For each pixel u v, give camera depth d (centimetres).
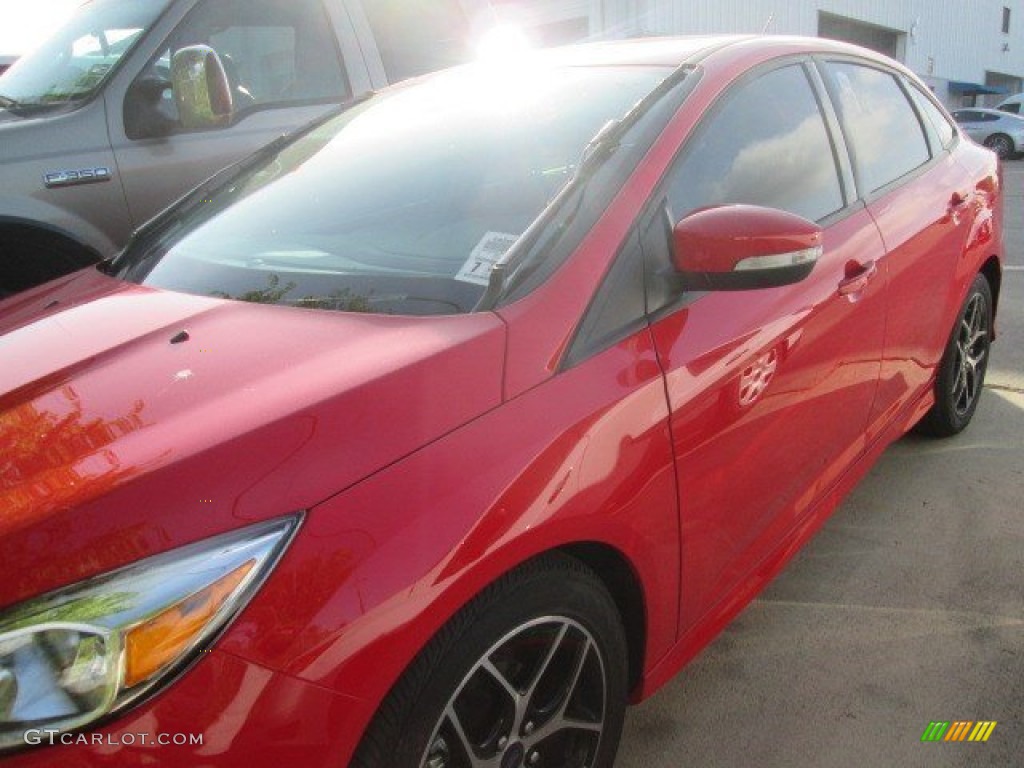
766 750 216
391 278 192
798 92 258
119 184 357
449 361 154
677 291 191
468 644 144
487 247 192
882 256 267
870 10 2023
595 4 1384
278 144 287
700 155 209
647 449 173
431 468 141
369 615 129
